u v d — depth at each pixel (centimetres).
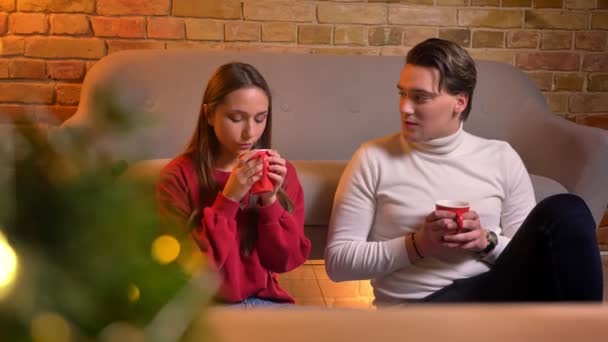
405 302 171
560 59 337
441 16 328
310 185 213
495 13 330
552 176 261
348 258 170
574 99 341
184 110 283
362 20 324
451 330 60
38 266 39
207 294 47
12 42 306
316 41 324
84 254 41
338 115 299
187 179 167
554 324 62
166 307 43
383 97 304
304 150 293
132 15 311
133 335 42
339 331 60
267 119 177
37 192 42
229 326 60
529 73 338
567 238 153
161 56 291
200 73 290
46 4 305
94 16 309
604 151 240
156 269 43
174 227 46
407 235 168
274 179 161
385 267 167
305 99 298
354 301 262
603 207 244
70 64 311
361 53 327
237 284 162
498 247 171
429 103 170
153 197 44
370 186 176
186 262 46
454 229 159
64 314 40
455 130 178
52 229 41
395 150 179
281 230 165
